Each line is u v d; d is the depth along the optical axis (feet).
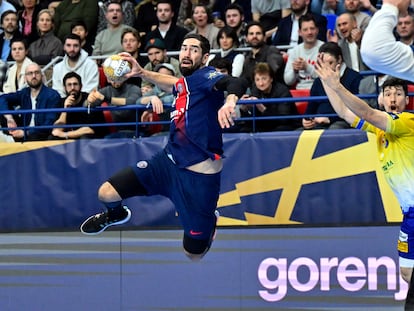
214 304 36.40
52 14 52.95
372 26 13.87
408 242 29.43
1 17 52.85
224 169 37.29
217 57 42.75
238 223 37.09
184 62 25.79
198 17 48.78
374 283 35.40
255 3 51.60
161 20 49.19
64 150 38.83
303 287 35.83
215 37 48.80
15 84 47.98
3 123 43.42
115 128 41.88
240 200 37.14
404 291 35.12
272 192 36.96
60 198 38.70
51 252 37.81
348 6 47.37
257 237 36.22
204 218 25.64
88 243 37.50
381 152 29.48
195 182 25.25
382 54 13.69
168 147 25.73
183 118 25.30
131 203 38.09
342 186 36.50
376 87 37.81
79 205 38.50
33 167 39.06
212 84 24.56
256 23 43.98
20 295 37.96
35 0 53.83
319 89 39.34
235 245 36.37
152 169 25.85
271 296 36.01
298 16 48.11
